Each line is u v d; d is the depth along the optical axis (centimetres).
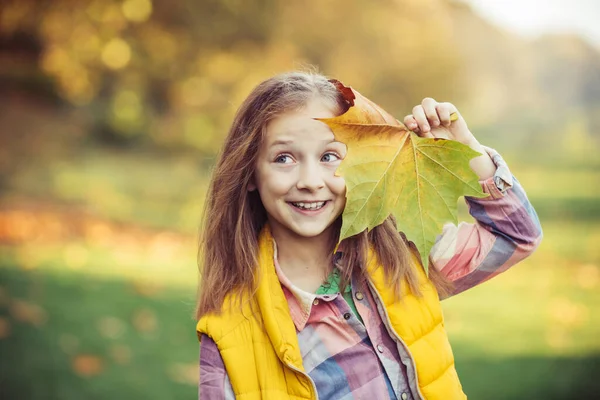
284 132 156
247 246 166
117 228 781
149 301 568
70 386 421
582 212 894
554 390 411
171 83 957
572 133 1139
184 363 455
